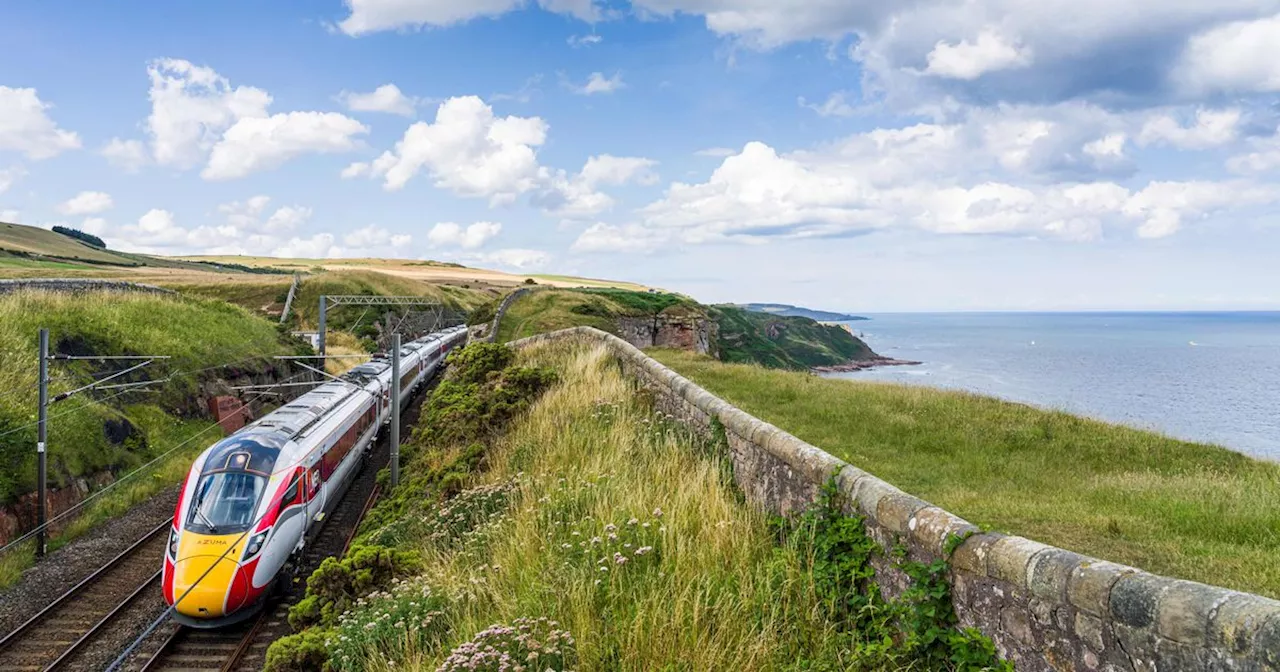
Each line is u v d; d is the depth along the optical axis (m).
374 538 11.39
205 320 30.95
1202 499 7.82
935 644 4.66
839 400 15.05
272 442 13.58
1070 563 3.86
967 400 14.91
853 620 5.38
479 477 12.35
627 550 6.98
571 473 9.84
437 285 94.19
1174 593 3.26
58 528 15.40
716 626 5.64
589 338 22.62
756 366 22.59
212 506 11.95
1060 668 3.79
